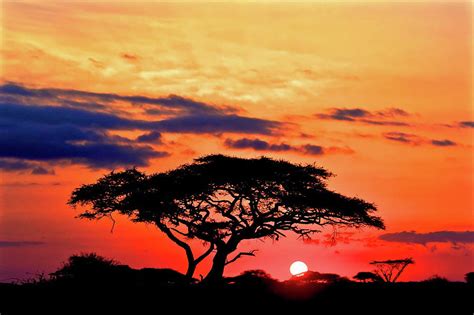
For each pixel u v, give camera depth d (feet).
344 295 261.65
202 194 305.94
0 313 230.07
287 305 248.73
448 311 243.60
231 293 260.62
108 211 323.98
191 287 265.54
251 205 310.24
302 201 307.99
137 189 317.63
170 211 305.73
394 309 244.83
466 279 301.43
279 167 311.68
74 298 244.01
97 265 261.44
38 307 236.43
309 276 298.56
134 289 255.29
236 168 307.17
